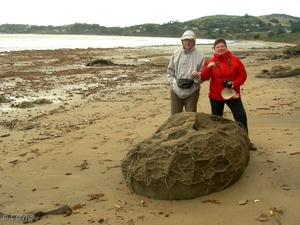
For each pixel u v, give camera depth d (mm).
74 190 5004
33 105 11438
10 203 4684
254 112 9125
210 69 5852
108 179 5332
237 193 4473
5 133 8297
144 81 17547
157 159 4590
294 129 7156
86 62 29094
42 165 6102
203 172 4469
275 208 3986
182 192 4469
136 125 8617
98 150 6777
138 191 4746
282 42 109062
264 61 29375
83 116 9883
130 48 58812
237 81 5762
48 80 17562
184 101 6531
